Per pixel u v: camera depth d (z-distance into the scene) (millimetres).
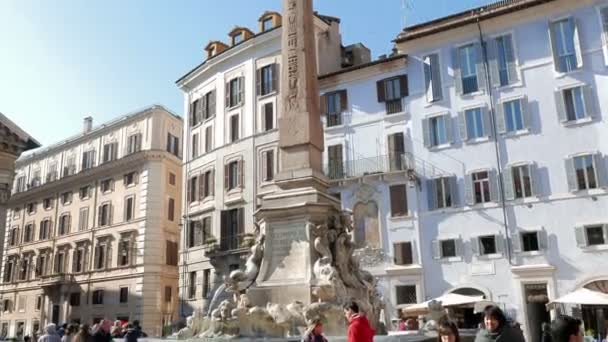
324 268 9219
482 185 26828
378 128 30000
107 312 40844
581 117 25297
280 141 11195
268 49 34406
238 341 7809
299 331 8461
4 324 49844
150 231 40125
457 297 21734
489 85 27547
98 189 45250
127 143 44281
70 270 45438
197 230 36031
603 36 25266
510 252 25406
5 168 24078
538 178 25609
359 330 6074
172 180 42656
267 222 10172
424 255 27297
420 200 28016
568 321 4344
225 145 35312
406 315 21438
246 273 9844
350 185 29547
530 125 26219
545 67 26453
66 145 49969
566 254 24344
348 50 37969
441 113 28453
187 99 40156
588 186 24531
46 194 50156
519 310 24625
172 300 40656
